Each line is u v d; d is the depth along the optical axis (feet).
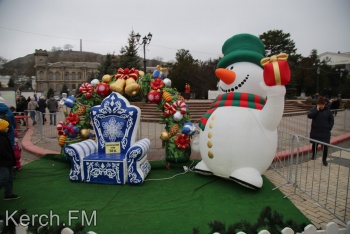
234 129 14.67
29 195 14.84
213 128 15.39
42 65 226.58
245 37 16.51
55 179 17.30
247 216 12.41
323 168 20.94
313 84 142.10
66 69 229.45
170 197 14.47
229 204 13.64
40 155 23.95
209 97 81.66
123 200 14.12
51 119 41.73
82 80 231.71
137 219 12.07
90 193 15.07
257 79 15.65
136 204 13.62
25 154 25.07
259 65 16.03
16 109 48.11
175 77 122.42
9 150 13.60
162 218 12.17
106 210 12.98
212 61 138.21
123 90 18.45
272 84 13.69
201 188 15.71
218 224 9.24
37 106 46.60
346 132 37.83
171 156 19.06
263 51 17.03
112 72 83.05
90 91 20.10
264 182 16.61
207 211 12.87
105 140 17.74
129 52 81.46
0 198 14.51
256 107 15.07
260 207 13.34
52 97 45.60
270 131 14.83
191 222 11.82
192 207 13.28
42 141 30.37
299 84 140.97
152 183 16.52
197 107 59.21
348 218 12.67
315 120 21.72
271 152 14.98
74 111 20.21
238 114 14.90
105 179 16.42
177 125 19.27
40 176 17.88
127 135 17.40
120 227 11.38
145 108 56.90
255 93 15.78
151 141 30.01
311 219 12.61
